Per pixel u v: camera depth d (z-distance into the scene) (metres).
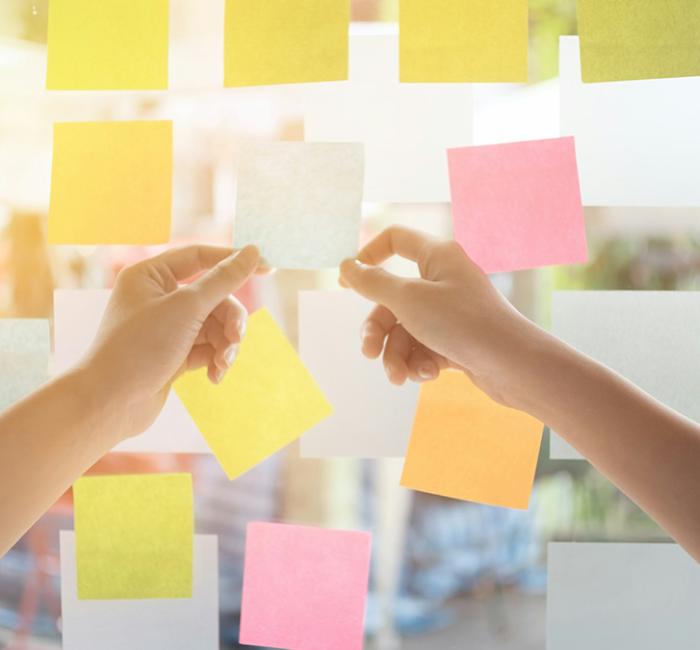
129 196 0.58
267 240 0.55
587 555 0.57
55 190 0.58
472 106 0.57
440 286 0.47
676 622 0.56
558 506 0.57
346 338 0.58
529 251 0.56
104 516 0.58
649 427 0.42
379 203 0.57
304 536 0.58
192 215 0.58
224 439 0.57
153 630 0.58
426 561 0.57
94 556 0.58
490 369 0.46
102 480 0.58
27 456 0.43
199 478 0.58
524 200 0.56
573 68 0.57
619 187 0.57
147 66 0.58
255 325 0.58
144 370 0.47
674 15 0.55
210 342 0.54
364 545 0.57
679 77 0.55
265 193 0.55
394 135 0.57
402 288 0.48
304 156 0.55
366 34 0.57
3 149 0.59
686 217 0.57
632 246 0.57
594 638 0.56
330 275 0.58
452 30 0.56
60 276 0.59
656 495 0.41
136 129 0.58
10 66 0.59
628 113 0.57
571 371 0.44
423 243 0.51
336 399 0.58
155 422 0.58
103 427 0.46
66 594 0.58
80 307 0.58
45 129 0.59
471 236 0.56
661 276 0.57
